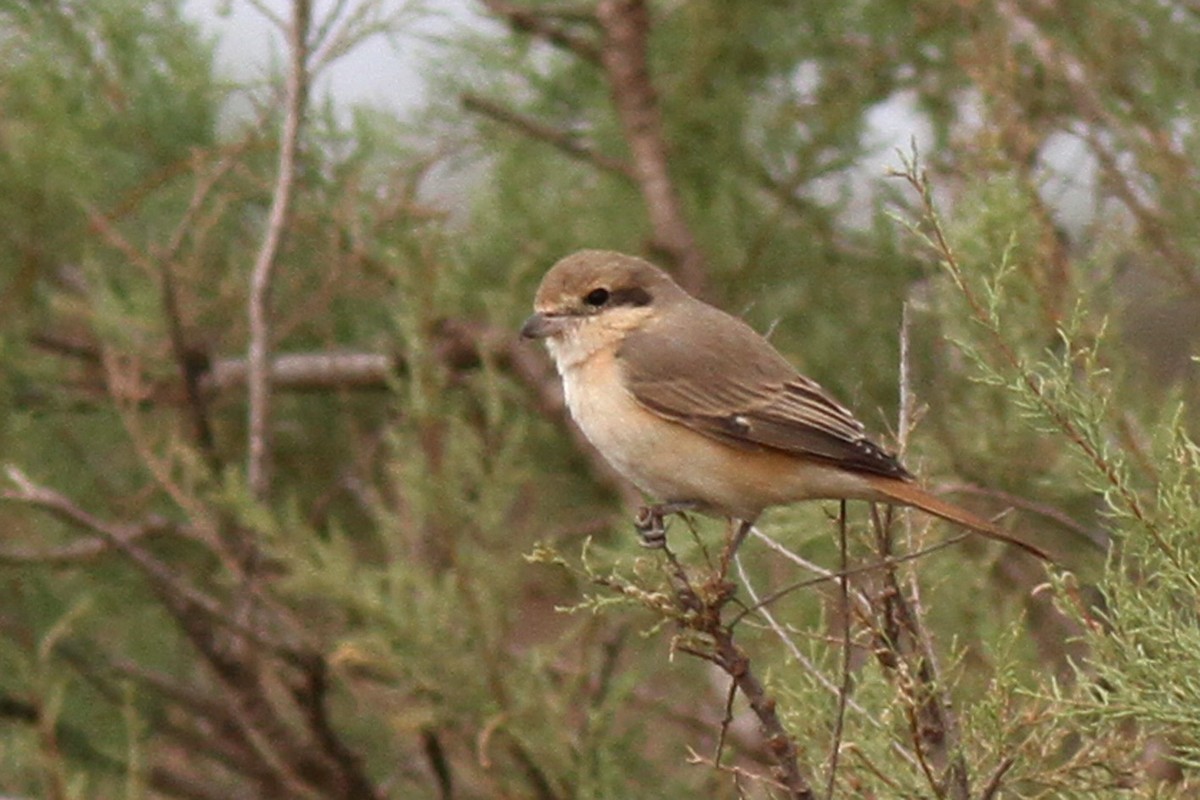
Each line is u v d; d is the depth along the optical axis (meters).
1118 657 7.19
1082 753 7.16
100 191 13.64
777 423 8.63
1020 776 7.28
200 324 13.62
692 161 13.91
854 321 13.14
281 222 11.91
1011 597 10.34
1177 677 6.92
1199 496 7.37
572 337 9.26
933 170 12.47
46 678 12.52
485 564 10.90
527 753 11.00
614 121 14.04
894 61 13.62
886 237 12.94
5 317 13.22
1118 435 8.91
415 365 11.47
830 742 7.75
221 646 12.64
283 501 14.20
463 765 11.17
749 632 10.37
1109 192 11.66
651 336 9.05
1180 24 12.16
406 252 12.02
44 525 13.55
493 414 11.34
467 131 14.08
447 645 10.80
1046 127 11.96
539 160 13.96
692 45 13.94
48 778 11.35
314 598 12.50
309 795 12.65
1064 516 9.87
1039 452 10.70
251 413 12.03
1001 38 11.51
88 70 13.59
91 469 13.64
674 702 12.38
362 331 13.98
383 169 13.55
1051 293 9.77
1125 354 10.61
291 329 13.48
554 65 14.41
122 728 13.02
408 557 11.58
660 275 9.45
